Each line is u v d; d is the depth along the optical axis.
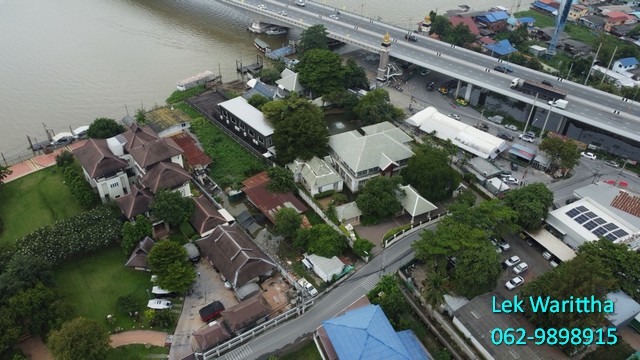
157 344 83.12
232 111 140.00
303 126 121.56
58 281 92.94
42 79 167.00
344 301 91.38
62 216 108.62
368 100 145.62
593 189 118.00
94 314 87.38
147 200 103.25
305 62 160.25
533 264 102.00
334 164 126.31
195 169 122.81
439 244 91.56
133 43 195.12
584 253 93.31
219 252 95.00
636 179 130.62
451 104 164.50
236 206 115.44
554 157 129.38
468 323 83.50
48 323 81.50
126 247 96.56
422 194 114.25
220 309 87.75
